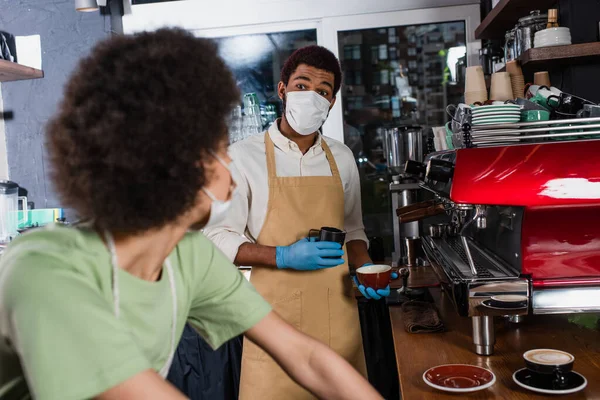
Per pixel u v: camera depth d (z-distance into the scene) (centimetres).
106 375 64
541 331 167
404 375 140
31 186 338
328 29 331
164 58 73
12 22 333
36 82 334
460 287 140
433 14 324
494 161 135
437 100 332
